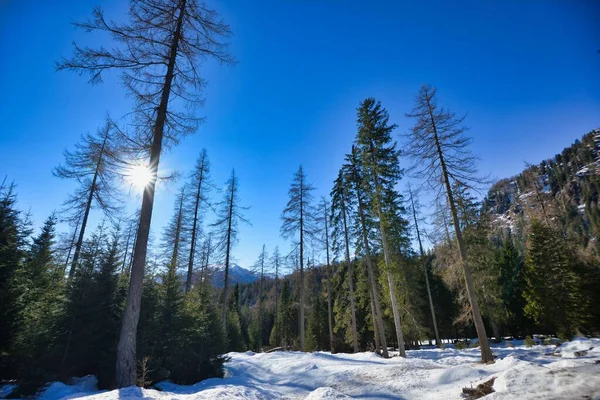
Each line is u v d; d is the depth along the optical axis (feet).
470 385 25.96
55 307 36.06
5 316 28.19
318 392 25.80
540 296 69.82
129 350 27.68
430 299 90.99
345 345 97.14
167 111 36.06
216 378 41.88
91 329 35.09
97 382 32.99
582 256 72.33
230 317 121.60
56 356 32.76
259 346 136.77
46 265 52.03
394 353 68.33
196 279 73.82
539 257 71.41
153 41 33.68
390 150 58.85
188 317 44.55
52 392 26.35
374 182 58.44
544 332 96.63
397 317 53.42
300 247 78.02
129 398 21.08
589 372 17.89
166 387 34.86
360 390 31.96
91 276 38.42
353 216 67.72
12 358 28.32
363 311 96.22
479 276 56.85
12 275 31.07
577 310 64.90
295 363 49.98
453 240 51.67
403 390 29.58
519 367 21.70
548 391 16.89
